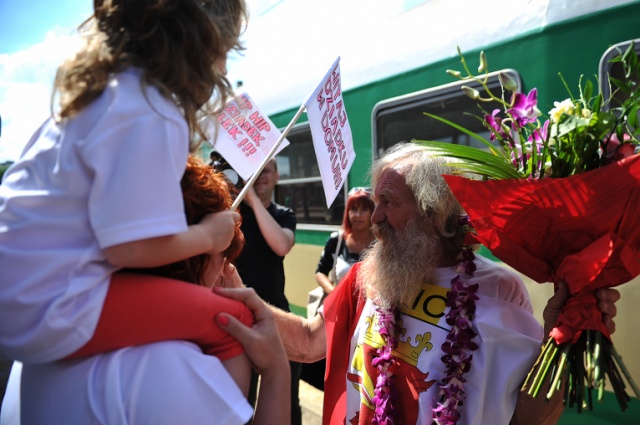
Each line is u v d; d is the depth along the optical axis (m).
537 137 1.22
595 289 1.10
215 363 0.81
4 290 0.72
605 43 2.06
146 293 0.80
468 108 2.63
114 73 0.79
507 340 1.27
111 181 0.72
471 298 1.28
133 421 0.75
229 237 0.95
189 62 0.84
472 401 1.23
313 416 3.21
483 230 1.20
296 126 4.01
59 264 0.73
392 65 3.07
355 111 3.38
